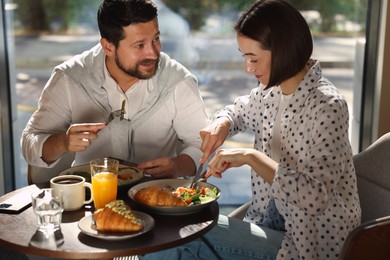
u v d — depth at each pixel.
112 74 2.25
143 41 2.04
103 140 2.28
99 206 1.80
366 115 2.95
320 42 3.07
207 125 2.30
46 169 2.24
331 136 1.72
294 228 1.86
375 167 2.06
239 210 2.25
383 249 1.65
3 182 2.95
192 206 1.75
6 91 2.89
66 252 1.53
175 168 2.11
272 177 1.76
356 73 3.07
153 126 2.29
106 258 1.54
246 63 1.84
